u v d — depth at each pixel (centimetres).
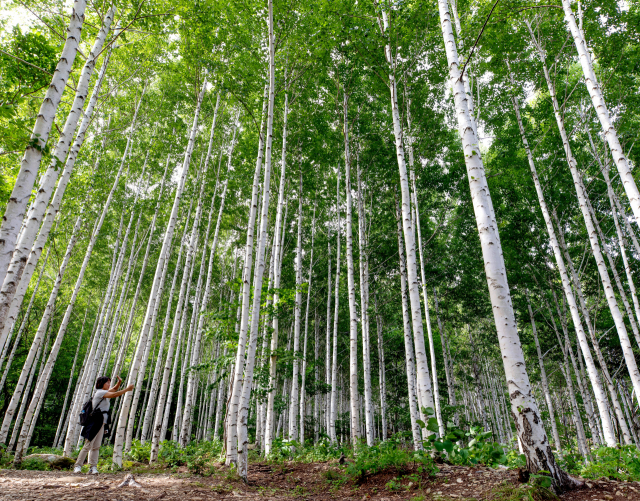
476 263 1764
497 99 1345
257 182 830
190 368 966
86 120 819
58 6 840
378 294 1973
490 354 2492
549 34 1169
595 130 1384
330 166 1738
